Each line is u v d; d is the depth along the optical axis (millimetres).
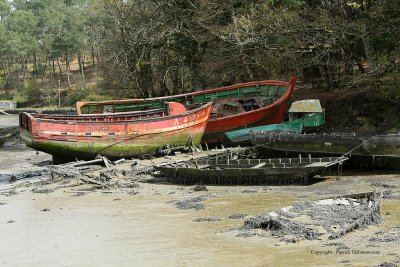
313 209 11734
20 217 13758
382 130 25359
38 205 15273
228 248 9906
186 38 34594
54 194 16984
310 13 27578
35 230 12250
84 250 10445
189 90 39406
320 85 33000
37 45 99000
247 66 32594
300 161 17750
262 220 11172
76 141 21734
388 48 27875
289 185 16484
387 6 24922
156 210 13891
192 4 32312
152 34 34531
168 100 27938
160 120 23094
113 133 22312
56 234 11805
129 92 39719
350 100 28859
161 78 38250
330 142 18500
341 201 12453
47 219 13391
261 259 9133
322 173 17359
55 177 19453
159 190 16938
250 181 16969
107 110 26609
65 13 102500
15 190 17969
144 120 22766
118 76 37594
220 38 30562
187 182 17891
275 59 29547
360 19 26141
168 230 11648
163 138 23266
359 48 31703
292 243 9867
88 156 22250
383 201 13289
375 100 27531
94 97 59938
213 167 18438
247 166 18031
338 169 17703
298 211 11641
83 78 91625
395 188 15117
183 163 19312
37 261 9844
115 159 22641
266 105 27281
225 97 28406
